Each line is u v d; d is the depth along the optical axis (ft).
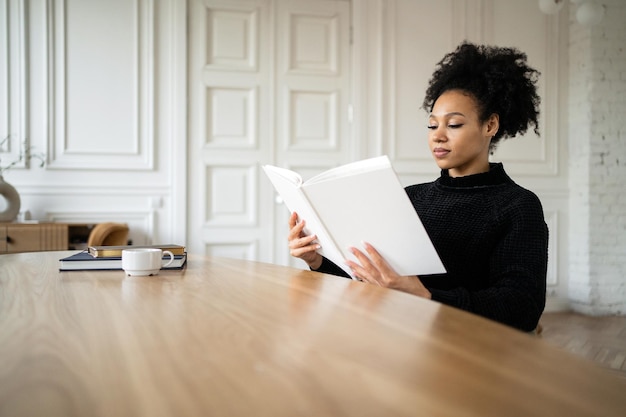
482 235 4.34
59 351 1.85
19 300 2.82
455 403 1.35
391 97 12.94
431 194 4.91
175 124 11.84
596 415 1.28
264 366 1.67
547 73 13.83
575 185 13.84
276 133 12.43
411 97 13.08
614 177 13.53
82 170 11.40
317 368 1.64
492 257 4.23
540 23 13.75
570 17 13.91
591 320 12.92
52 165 11.24
